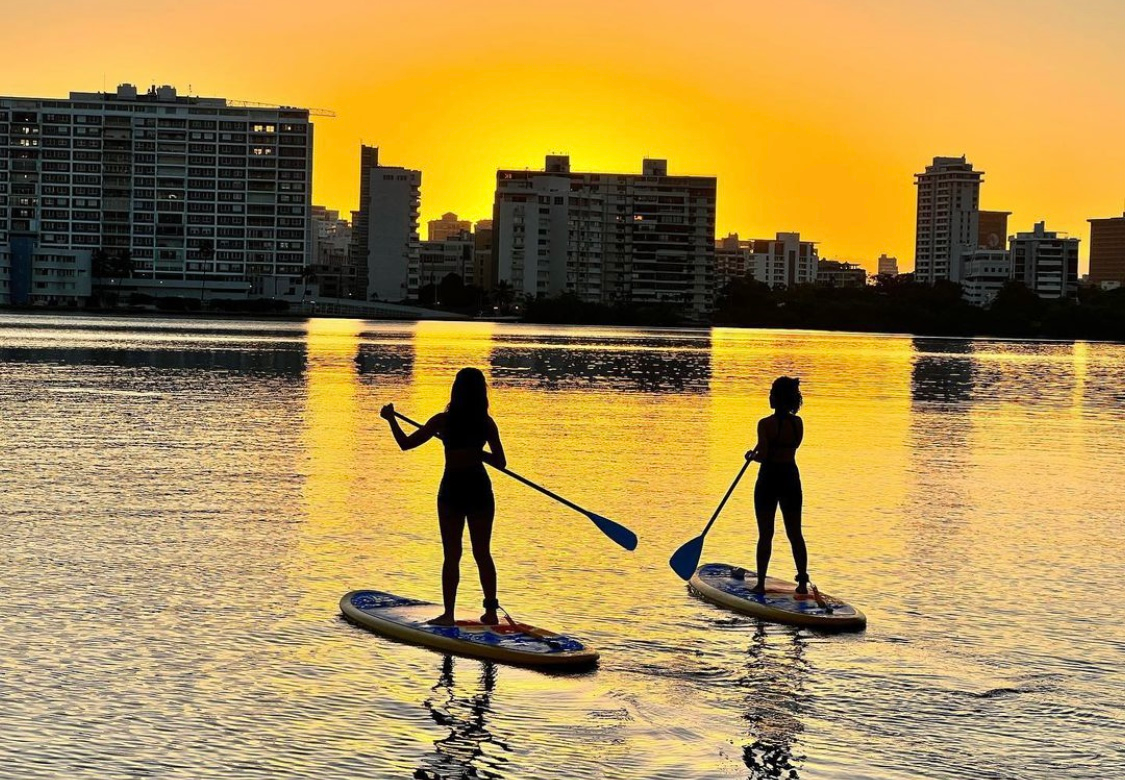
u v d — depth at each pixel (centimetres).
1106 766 907
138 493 2039
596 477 2428
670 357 9400
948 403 5125
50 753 877
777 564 1591
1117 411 4953
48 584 1359
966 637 1239
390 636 1188
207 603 1296
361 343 10538
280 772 857
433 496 2086
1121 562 1648
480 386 1222
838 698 1044
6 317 16625
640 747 923
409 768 872
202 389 4631
